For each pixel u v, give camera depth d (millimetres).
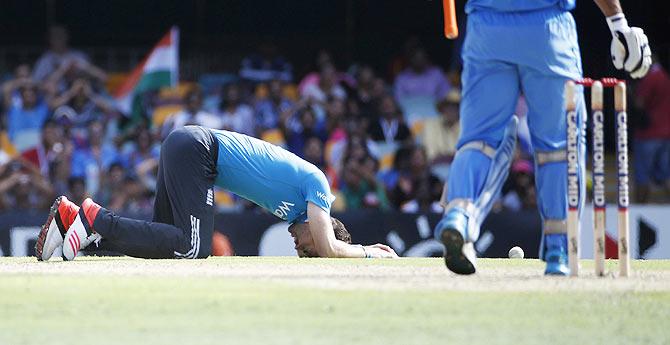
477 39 17500
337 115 56500
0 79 62562
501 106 17484
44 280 15781
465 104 17641
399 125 56688
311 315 12641
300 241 26453
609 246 47375
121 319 12195
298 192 26000
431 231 46250
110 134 56625
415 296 14430
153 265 21047
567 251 18047
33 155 54875
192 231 24781
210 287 15203
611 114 59000
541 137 17750
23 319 12125
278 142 56438
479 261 23969
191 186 24844
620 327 12148
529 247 46688
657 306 13852
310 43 66188
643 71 17750
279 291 14820
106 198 53844
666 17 63562
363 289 15219
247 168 25594
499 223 46750
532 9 17281
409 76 59094
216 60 64312
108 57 65062
